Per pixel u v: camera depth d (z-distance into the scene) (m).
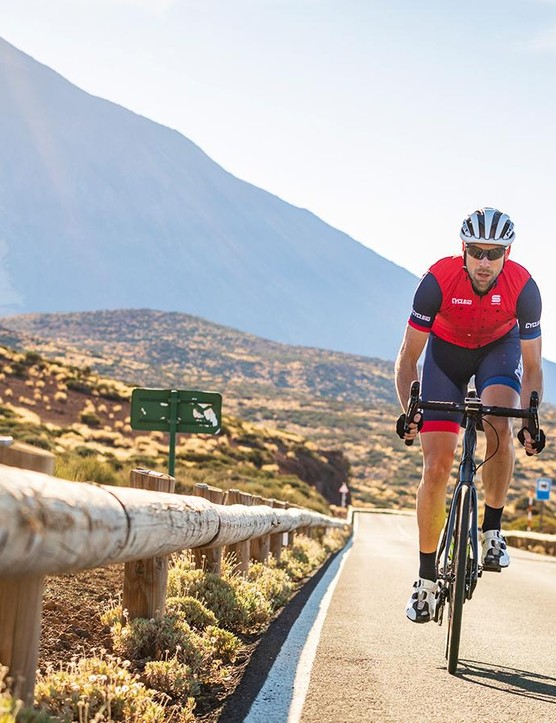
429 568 6.26
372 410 199.75
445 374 6.76
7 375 61.06
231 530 8.14
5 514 2.70
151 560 6.06
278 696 5.29
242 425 75.56
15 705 3.34
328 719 4.77
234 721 4.72
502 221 6.07
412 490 115.81
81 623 6.50
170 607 6.95
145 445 50.53
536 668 6.50
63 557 3.20
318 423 169.75
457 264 6.39
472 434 6.19
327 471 81.56
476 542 5.99
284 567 13.80
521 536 37.94
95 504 3.59
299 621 8.48
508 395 6.39
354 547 29.33
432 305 6.46
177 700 5.03
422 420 5.99
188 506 6.13
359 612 9.36
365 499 103.88
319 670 6.05
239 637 7.39
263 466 61.25
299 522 16.48
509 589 13.38
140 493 4.82
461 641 7.55
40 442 33.72
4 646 3.56
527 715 5.02
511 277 6.37
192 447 55.59
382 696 5.34
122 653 5.66
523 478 122.19
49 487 3.16
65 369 67.50
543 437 5.84
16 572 2.94
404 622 8.68
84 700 4.18
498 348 6.70
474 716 4.94
